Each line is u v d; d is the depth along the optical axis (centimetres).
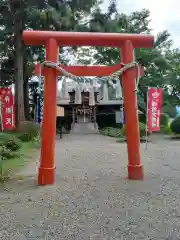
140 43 607
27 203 460
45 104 584
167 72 2231
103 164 811
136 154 611
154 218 388
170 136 1703
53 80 588
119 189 534
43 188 548
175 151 1069
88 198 481
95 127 2314
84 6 1664
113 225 366
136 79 605
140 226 362
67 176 652
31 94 2500
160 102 1208
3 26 1770
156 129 1204
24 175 672
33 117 2473
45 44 593
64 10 1579
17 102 1764
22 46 1748
